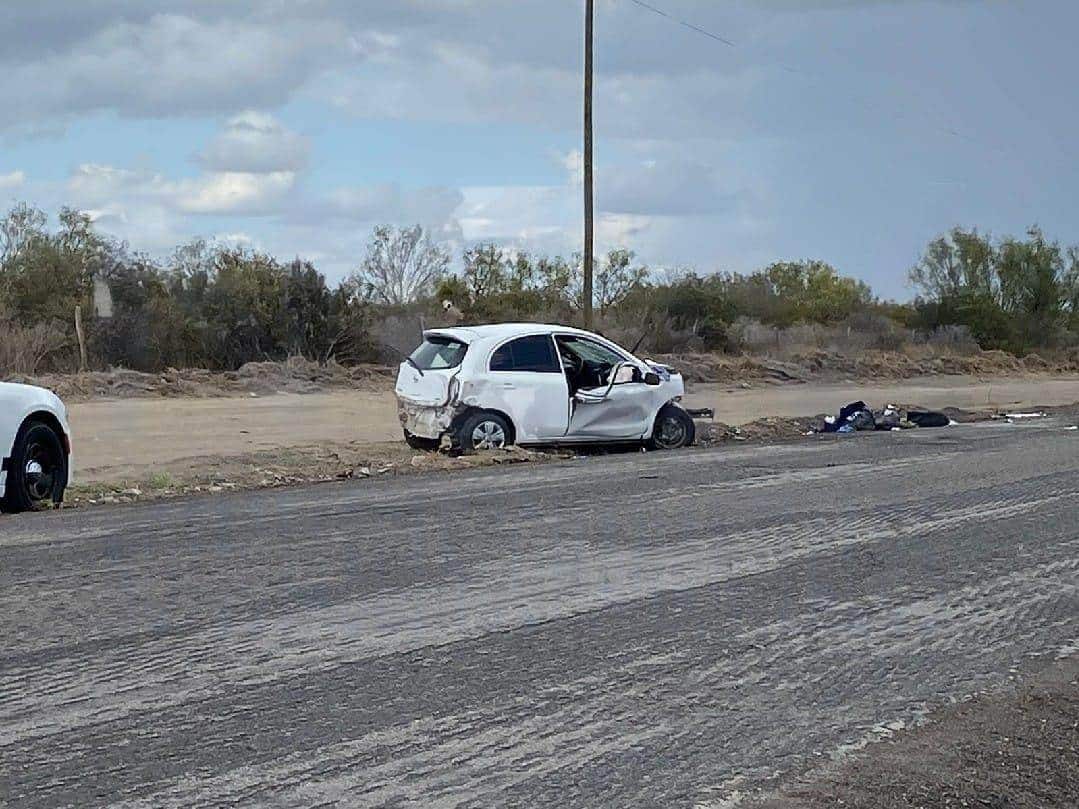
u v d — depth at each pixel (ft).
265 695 21.94
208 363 114.83
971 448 63.93
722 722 21.29
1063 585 32.27
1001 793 18.79
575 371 62.44
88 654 24.22
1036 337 192.75
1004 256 194.49
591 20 97.86
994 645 26.66
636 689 22.88
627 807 17.60
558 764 19.12
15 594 28.96
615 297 155.84
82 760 18.80
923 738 20.94
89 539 35.94
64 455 44.88
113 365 108.68
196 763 18.74
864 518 41.29
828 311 201.87
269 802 17.37
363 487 47.98
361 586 30.19
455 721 20.86
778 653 25.48
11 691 21.95
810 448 63.72
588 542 36.35
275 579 30.81
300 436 70.38
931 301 194.29
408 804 17.43
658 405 64.13
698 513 41.78
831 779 18.97
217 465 56.85
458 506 42.68
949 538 38.04
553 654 24.91
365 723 20.65
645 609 28.66
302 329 118.01
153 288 117.80
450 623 26.99
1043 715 22.39
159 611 27.53
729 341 151.94
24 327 107.76
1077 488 48.88
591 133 98.63
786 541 37.06
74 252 118.21
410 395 61.00
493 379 59.67
